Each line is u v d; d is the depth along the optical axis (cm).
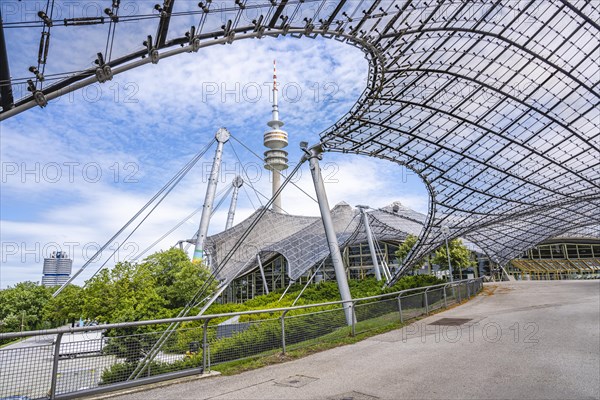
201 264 5091
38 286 6131
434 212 4381
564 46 2366
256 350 995
